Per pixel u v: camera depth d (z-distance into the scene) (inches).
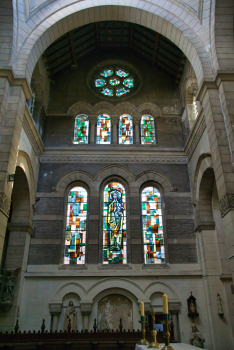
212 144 482.0
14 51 516.7
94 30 786.2
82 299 590.2
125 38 828.6
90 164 714.8
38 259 621.9
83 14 610.5
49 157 719.1
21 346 396.8
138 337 412.2
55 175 702.5
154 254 651.5
